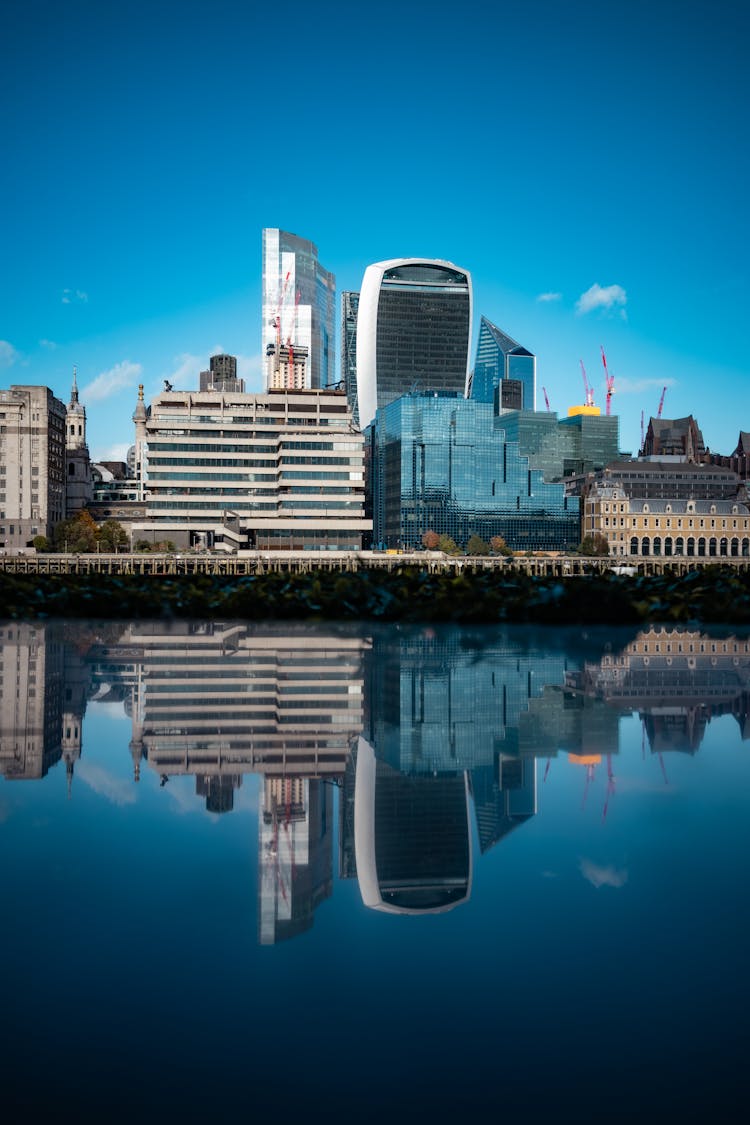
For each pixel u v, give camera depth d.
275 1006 2.84
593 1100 2.38
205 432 177.62
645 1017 2.82
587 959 3.14
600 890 3.75
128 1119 2.31
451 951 3.22
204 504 177.25
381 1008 2.86
